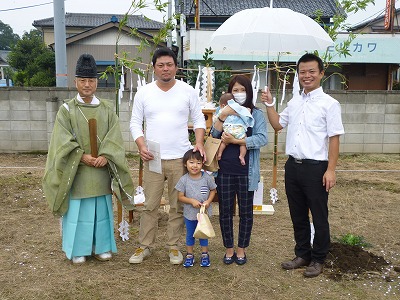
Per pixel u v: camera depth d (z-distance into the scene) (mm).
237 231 5027
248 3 19562
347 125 9609
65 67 10414
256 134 3842
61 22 10180
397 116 9586
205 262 4035
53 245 4574
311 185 3650
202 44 14766
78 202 3957
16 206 5953
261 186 5648
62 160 3768
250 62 15391
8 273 3885
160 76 3770
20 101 9383
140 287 3637
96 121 3910
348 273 3898
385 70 16594
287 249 4523
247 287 3648
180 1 15938
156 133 3914
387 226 5270
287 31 4246
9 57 22438
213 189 3951
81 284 3676
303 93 3721
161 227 5141
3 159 9055
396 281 3758
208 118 5332
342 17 5688
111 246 4191
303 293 3549
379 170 8297
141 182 5391
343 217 5590
